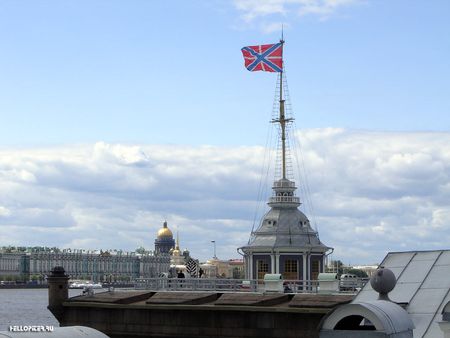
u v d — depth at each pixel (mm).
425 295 44906
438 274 46406
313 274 86750
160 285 79438
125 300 74500
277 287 71688
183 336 69688
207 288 76750
